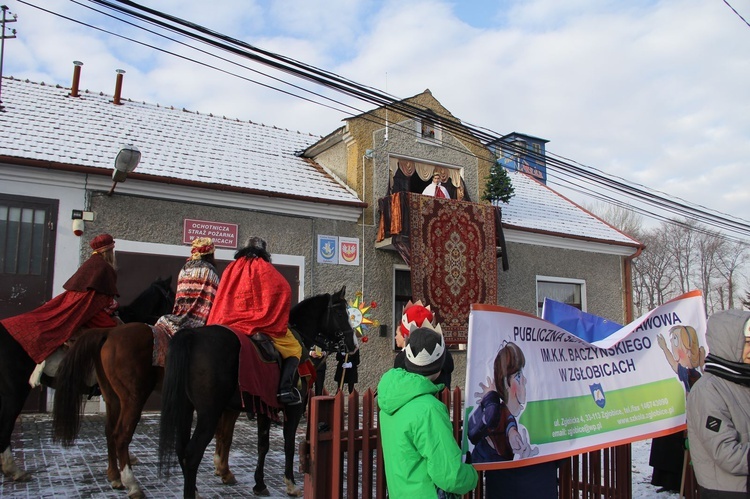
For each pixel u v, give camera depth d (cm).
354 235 1344
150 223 1107
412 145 1467
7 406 595
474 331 376
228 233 1183
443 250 1361
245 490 595
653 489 611
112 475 583
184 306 587
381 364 1338
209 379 482
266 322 542
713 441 309
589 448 415
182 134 1413
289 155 1530
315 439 366
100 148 1152
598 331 554
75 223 1034
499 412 379
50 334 605
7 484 586
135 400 551
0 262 985
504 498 392
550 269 1691
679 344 484
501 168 1537
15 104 1256
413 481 296
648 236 4675
